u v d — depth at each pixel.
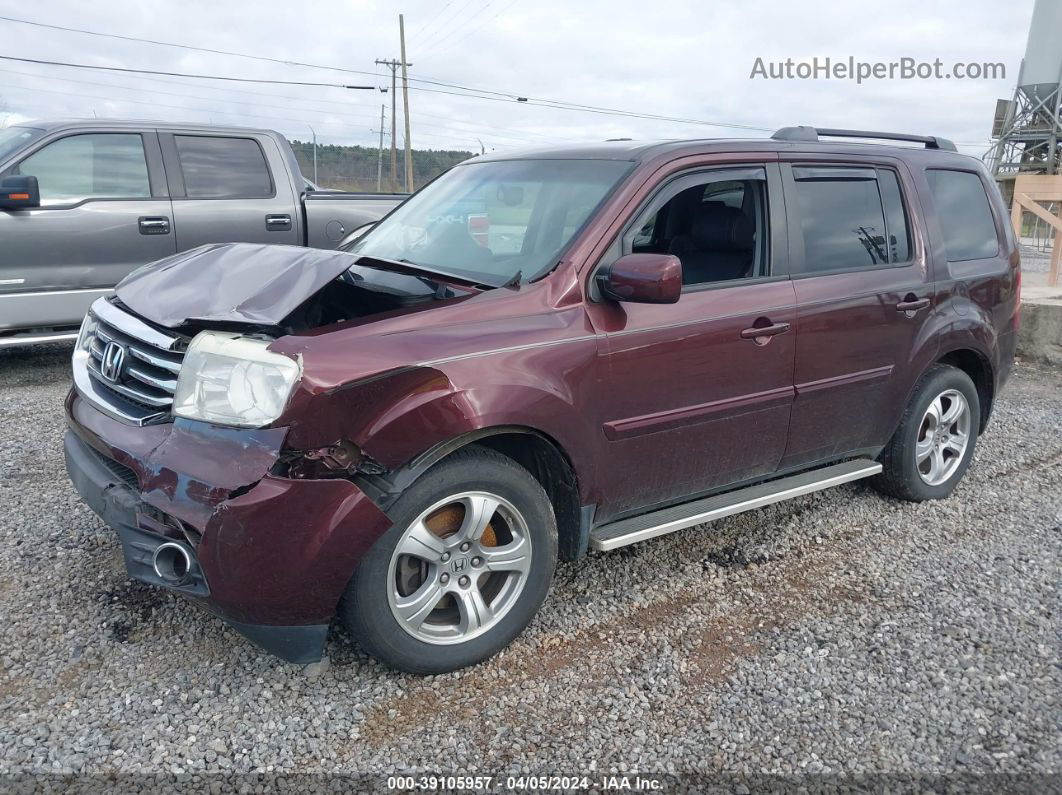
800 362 3.82
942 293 4.46
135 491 2.82
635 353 3.26
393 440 2.68
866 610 3.58
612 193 3.40
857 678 3.09
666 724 2.81
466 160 4.58
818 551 4.13
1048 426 6.47
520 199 3.72
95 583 3.47
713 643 3.29
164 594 3.41
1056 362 8.84
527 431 3.00
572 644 3.25
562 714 2.84
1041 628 3.48
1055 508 4.79
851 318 3.99
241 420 2.61
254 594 2.61
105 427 2.99
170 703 2.79
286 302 2.79
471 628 3.02
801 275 3.87
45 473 4.63
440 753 2.63
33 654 3.00
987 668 3.18
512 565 3.07
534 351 2.99
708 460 3.64
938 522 4.53
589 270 3.24
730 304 3.56
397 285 3.35
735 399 3.62
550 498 3.32
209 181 7.32
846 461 4.41
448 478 2.83
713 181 3.67
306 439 2.57
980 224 4.86
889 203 4.33
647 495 3.51
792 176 3.92
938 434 4.73
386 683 2.95
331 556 2.63
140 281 3.32
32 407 5.95
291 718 2.75
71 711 2.72
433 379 2.75
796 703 2.94
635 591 3.67
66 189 6.70
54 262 6.61
